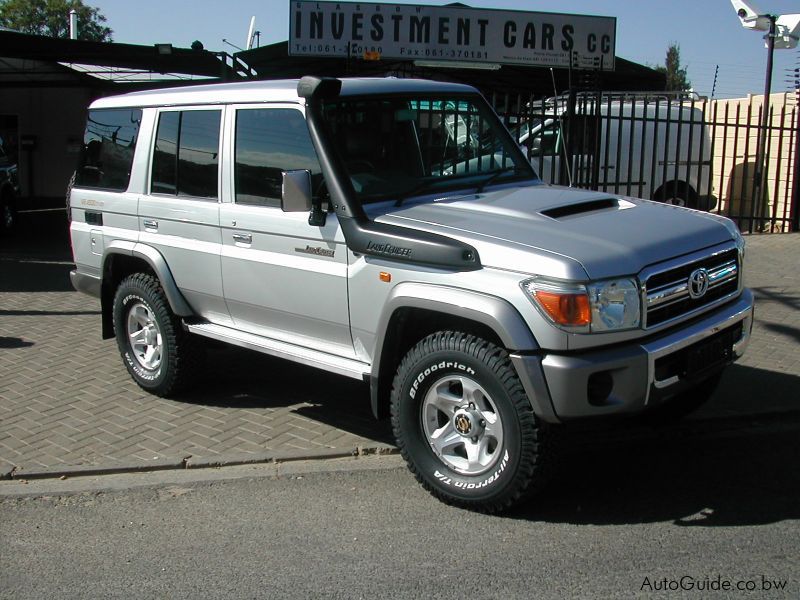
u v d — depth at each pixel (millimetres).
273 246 5086
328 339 4980
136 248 6031
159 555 4027
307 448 5262
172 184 5828
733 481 4711
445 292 4152
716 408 5719
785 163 14438
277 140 5043
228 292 5473
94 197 6477
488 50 15219
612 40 15578
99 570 3898
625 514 4309
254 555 3998
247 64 16922
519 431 4000
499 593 3570
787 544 3953
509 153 5633
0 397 6324
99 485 4852
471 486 4262
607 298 3885
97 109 6547
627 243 4105
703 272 4359
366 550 4004
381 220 4562
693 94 14180
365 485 4762
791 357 6848
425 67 15578
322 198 4773
